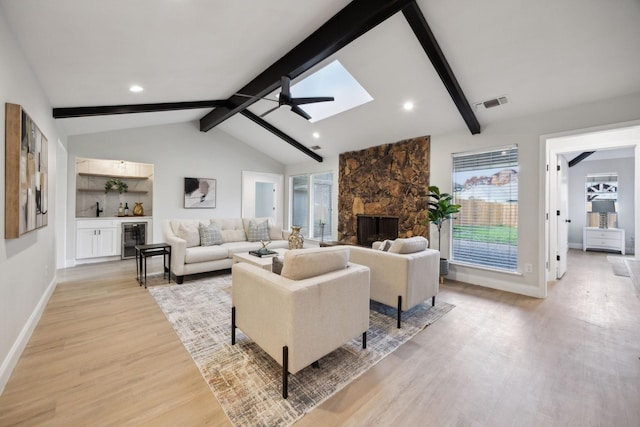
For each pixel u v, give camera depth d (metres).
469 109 3.51
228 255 4.31
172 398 1.62
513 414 1.52
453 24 2.55
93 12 1.91
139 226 5.50
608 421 1.47
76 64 2.57
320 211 6.67
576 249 7.07
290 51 3.15
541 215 3.42
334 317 1.87
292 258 1.80
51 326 2.50
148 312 2.84
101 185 5.46
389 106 3.98
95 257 5.02
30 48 2.19
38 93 2.67
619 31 2.28
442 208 3.92
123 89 3.37
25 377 1.78
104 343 2.22
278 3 2.24
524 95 3.17
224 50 2.87
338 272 1.99
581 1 2.15
